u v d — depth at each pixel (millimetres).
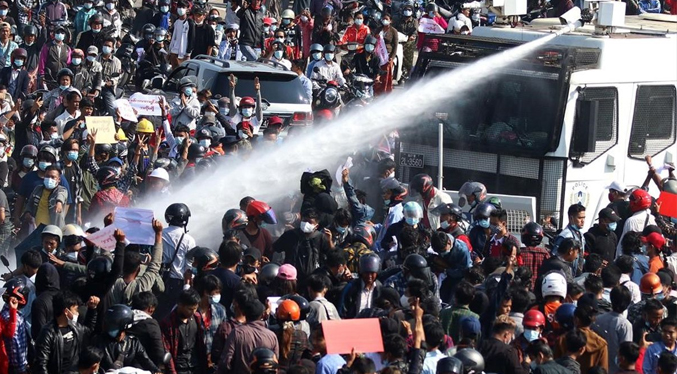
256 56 53750
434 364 20750
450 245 25938
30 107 37625
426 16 58344
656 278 26000
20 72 46125
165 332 21672
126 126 37406
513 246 25453
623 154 33000
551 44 32875
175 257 25094
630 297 23828
